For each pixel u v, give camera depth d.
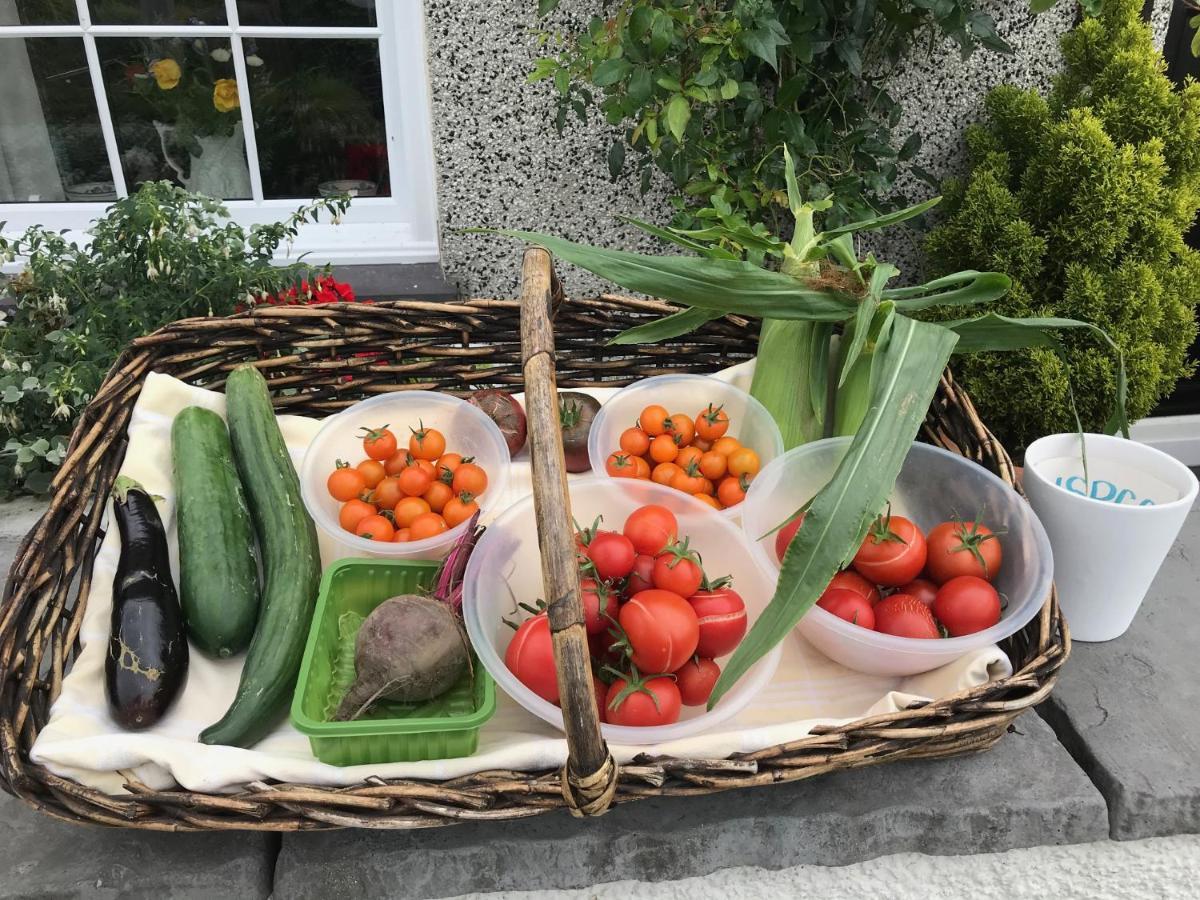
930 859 0.89
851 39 1.67
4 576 1.26
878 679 0.95
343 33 1.92
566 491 0.67
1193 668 1.07
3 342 1.52
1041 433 1.56
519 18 1.78
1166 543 1.01
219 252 1.54
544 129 1.90
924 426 1.18
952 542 0.95
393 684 0.80
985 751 0.92
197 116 2.02
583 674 0.62
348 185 2.12
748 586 0.97
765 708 0.91
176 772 0.74
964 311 1.56
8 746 0.74
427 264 2.10
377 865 0.80
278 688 0.84
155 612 0.86
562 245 1.03
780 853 0.85
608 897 0.87
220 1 1.89
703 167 1.76
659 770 0.73
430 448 1.09
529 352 0.74
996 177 1.60
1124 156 1.40
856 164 1.80
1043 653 0.85
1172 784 0.90
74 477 0.96
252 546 1.00
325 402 1.21
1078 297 1.45
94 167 2.05
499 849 0.81
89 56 1.91
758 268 1.04
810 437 1.15
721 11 1.59
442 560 0.97
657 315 1.21
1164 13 1.70
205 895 0.79
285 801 0.72
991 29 1.63
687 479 1.09
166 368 1.13
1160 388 1.56
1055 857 0.90
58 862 0.79
